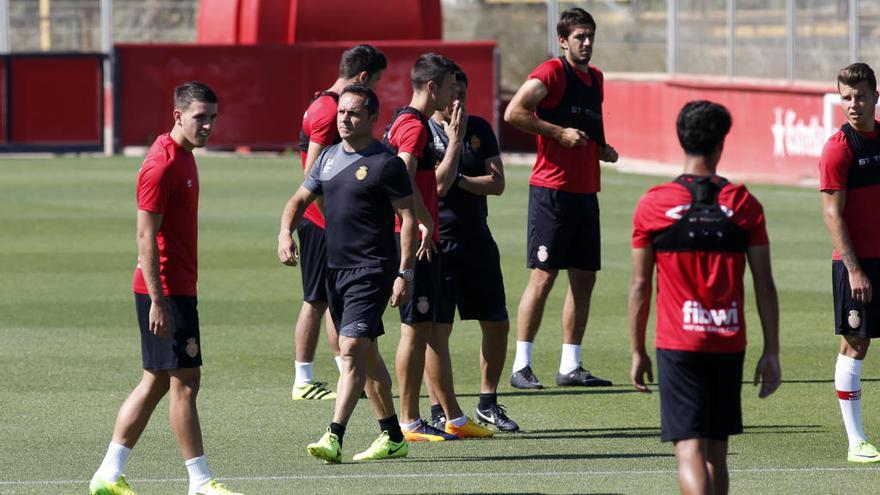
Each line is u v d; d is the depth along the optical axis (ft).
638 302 74.54
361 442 104.94
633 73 434.30
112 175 327.06
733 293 73.61
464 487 91.50
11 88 374.84
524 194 295.48
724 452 76.28
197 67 381.19
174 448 102.58
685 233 73.20
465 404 118.62
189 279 85.92
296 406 117.19
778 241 221.25
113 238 227.20
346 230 96.07
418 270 103.50
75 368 131.75
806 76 335.47
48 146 378.73
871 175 96.22
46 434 106.52
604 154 126.52
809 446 102.68
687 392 73.72
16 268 195.72
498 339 109.40
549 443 104.68
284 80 383.45
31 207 266.98
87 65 378.73
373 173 95.20
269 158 376.48
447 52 386.52
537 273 124.67
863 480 92.84
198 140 84.79
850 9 320.29
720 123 73.72
